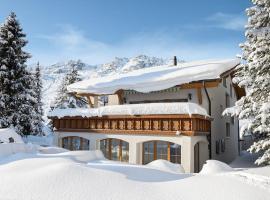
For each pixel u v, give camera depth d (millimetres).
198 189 10000
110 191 9445
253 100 16594
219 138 25109
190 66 26000
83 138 24422
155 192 9555
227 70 23438
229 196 9344
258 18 16953
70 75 45719
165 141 20438
